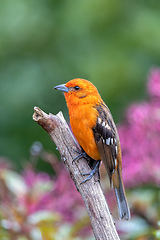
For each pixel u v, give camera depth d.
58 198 9.40
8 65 19.89
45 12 20.20
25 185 9.46
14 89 19.34
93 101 9.12
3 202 9.14
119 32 19.67
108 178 9.70
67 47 19.95
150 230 8.92
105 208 7.10
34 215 8.59
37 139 19.25
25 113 19.20
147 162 9.88
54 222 9.05
